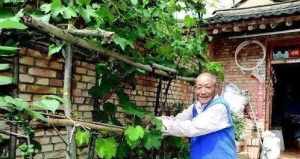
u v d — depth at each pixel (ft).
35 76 13.29
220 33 30.53
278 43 31.48
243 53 32.81
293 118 44.37
